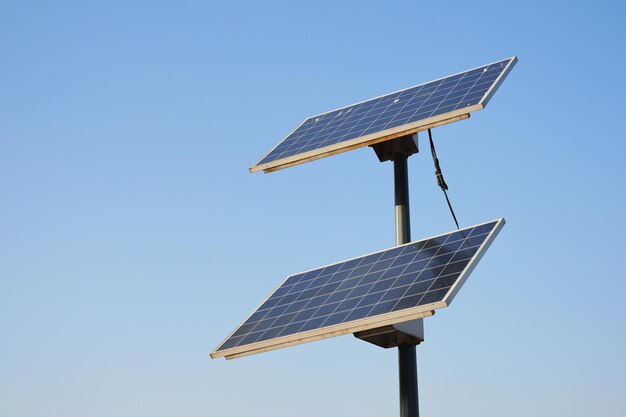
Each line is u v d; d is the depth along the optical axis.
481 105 23.05
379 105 27.23
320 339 21.08
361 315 20.81
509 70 25.39
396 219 24.42
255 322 23.42
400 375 22.44
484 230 22.25
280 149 26.61
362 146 24.36
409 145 24.95
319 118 28.45
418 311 19.78
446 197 24.95
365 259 24.31
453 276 20.48
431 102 25.20
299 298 23.80
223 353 22.23
